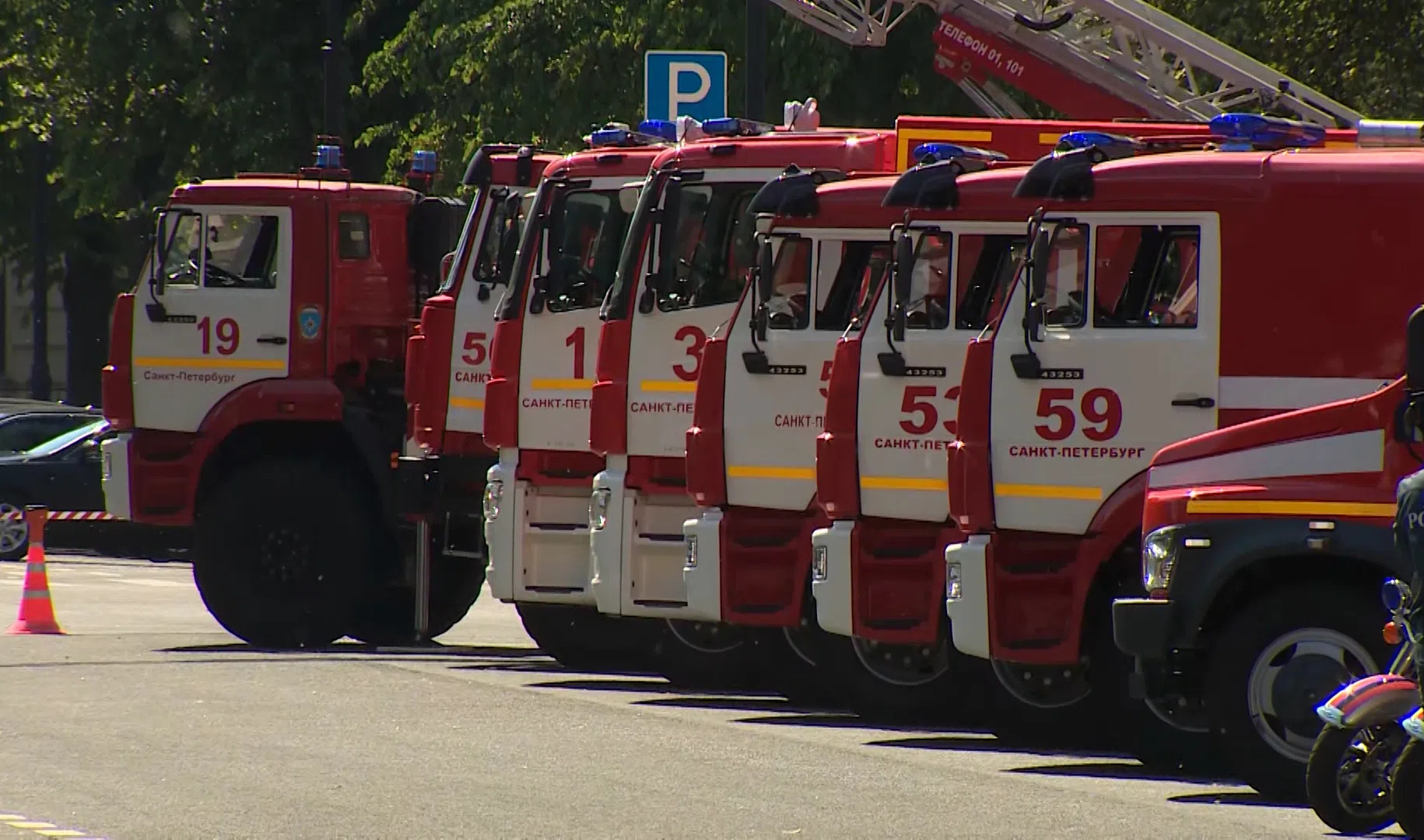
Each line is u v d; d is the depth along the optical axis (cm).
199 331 7125
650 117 8050
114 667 6094
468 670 6325
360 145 13475
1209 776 4428
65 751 4500
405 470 6806
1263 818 3806
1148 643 4009
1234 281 4369
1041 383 4516
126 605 8644
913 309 4956
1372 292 4312
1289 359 4344
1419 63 8588
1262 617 3966
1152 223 4428
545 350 6212
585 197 6206
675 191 5838
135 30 14975
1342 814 3612
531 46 11631
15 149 18275
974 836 3600
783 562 5378
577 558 6197
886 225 5216
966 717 5197
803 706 5688
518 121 11706
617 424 5850
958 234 4906
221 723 4938
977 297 4897
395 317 7212
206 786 4066
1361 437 3925
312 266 7106
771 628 5725
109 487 7169
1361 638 3906
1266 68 7319
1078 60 7525
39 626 7369
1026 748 4841
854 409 5019
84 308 18938
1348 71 8669
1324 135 4712
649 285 5828
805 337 5291
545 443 6206
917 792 4072
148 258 7156
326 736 4741
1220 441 4028
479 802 3900
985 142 5828
